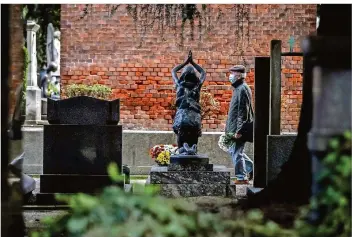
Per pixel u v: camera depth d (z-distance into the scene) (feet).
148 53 72.43
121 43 72.43
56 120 51.13
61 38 72.54
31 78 77.92
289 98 71.67
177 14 72.13
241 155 59.93
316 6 71.10
